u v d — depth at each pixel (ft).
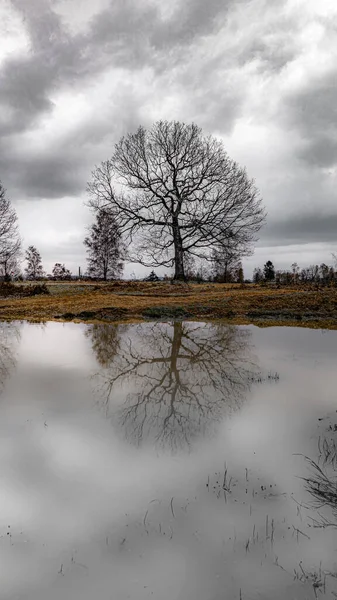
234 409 19.39
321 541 9.91
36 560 9.38
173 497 11.85
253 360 29.94
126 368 28.35
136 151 111.24
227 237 104.58
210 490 12.18
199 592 8.44
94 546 9.82
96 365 29.17
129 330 46.03
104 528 10.48
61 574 8.96
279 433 16.39
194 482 12.67
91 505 11.51
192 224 106.22
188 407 19.79
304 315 53.98
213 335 41.65
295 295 64.03
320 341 37.32
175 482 12.69
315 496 11.81
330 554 9.48
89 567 9.15
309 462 13.87
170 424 17.57
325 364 28.17
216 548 9.69
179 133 110.22
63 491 12.23
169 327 47.96
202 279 133.28
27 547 9.81
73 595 8.43
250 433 16.46
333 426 16.99
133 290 88.33
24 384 24.07
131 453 14.79
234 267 137.49
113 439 16.06
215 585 8.62
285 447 15.08
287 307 57.67
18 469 13.61
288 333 42.09
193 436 16.21
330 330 43.93
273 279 138.21
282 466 13.64
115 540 10.02
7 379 25.20
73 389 23.09
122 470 13.52
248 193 107.24
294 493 11.98
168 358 31.65
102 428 17.21
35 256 178.81
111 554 9.55
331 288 77.30
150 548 9.73
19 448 15.25
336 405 19.71
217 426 17.28
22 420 18.19
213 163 109.19
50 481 12.84
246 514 10.99
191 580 8.73
